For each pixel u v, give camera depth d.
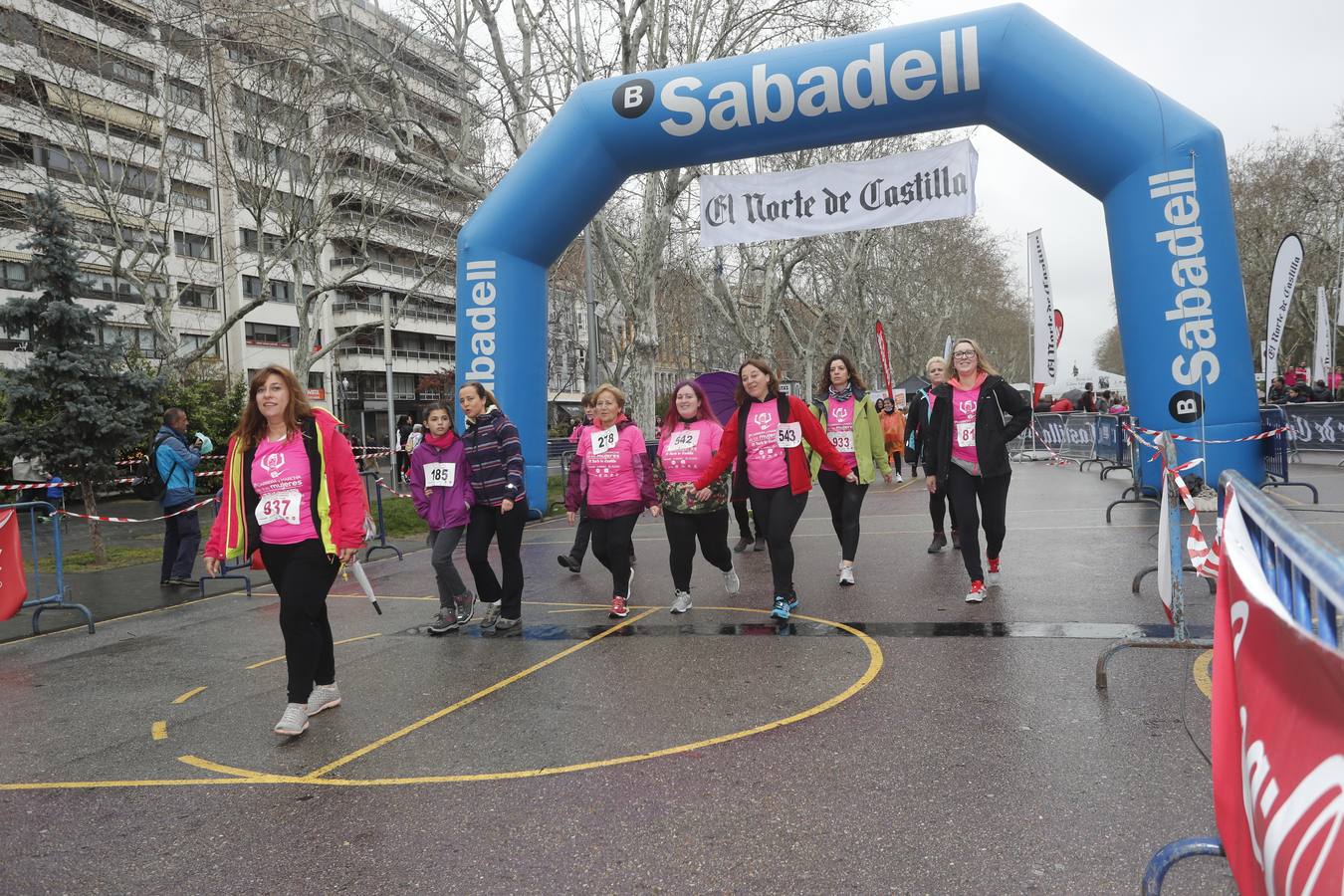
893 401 18.95
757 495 6.47
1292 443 18.09
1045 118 10.52
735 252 33.50
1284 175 37.47
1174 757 3.62
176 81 19.25
